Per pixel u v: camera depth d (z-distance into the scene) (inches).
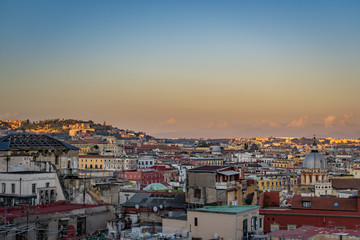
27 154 5659.5
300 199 5088.6
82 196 4918.8
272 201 5728.3
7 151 5497.1
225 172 5162.4
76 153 6210.6
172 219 4055.1
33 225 3816.4
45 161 5398.6
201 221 3919.8
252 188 5733.3
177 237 3774.6
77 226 4200.3
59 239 3922.2
